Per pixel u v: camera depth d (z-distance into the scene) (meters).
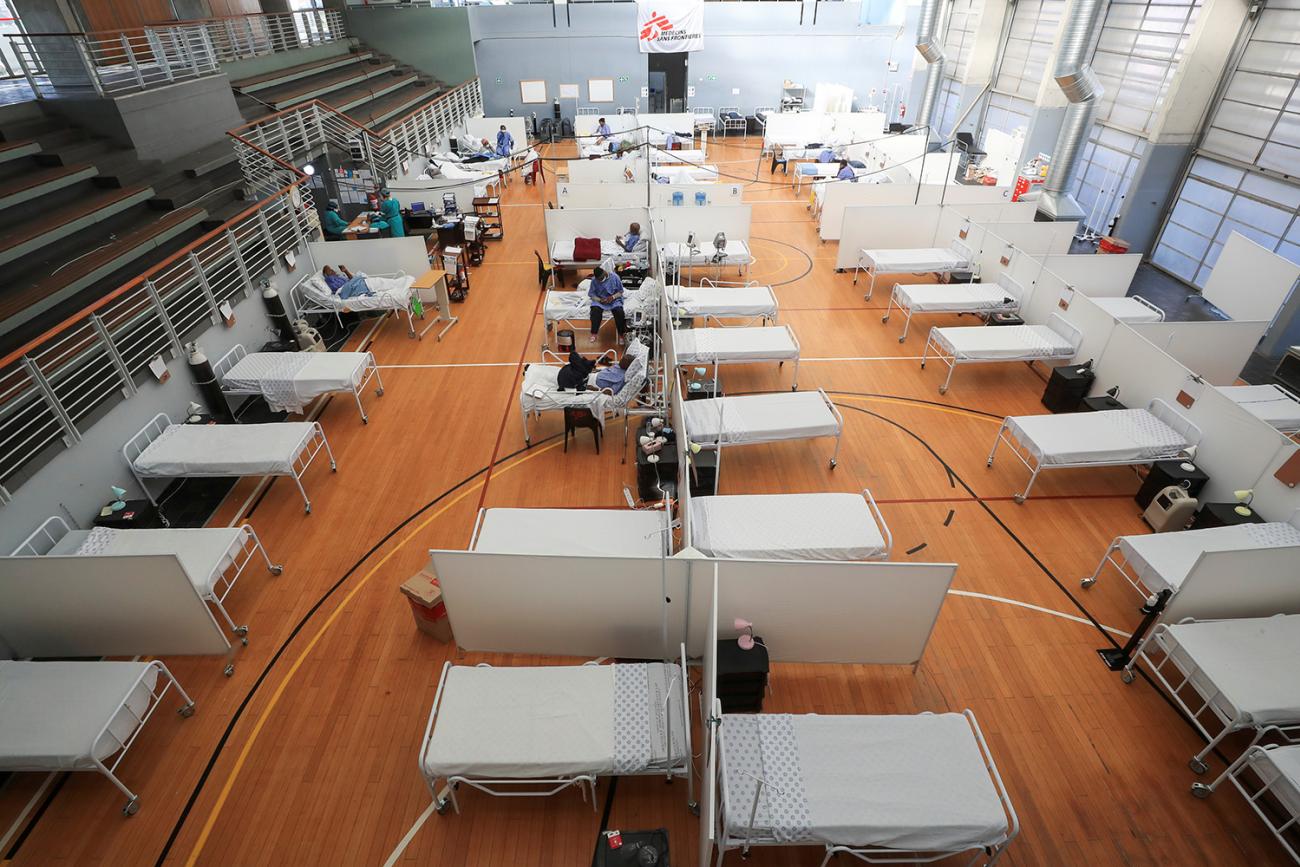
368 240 11.84
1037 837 4.89
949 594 6.90
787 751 4.57
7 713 4.98
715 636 4.59
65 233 8.94
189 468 7.53
